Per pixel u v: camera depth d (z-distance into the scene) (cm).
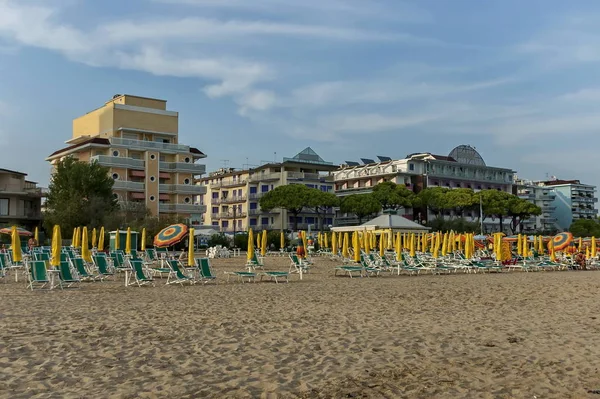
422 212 9056
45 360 841
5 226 5394
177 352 905
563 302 1650
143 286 2052
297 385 727
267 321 1220
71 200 4972
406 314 1358
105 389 697
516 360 880
